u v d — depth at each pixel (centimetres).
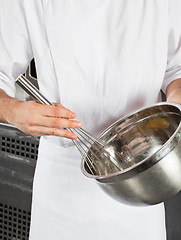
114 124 89
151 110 86
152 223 98
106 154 87
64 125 77
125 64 92
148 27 91
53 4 91
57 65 94
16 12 93
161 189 73
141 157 88
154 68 94
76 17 91
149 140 88
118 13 90
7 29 94
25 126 81
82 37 92
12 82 99
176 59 99
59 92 96
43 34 94
